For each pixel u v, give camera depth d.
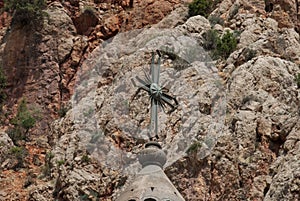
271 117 45.75
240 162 43.97
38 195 47.19
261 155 44.28
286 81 48.03
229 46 52.16
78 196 45.59
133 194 30.14
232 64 50.56
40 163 51.03
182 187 43.53
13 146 51.62
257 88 47.59
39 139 52.97
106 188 45.78
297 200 40.91
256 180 43.41
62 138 50.16
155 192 30.11
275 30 53.44
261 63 48.56
